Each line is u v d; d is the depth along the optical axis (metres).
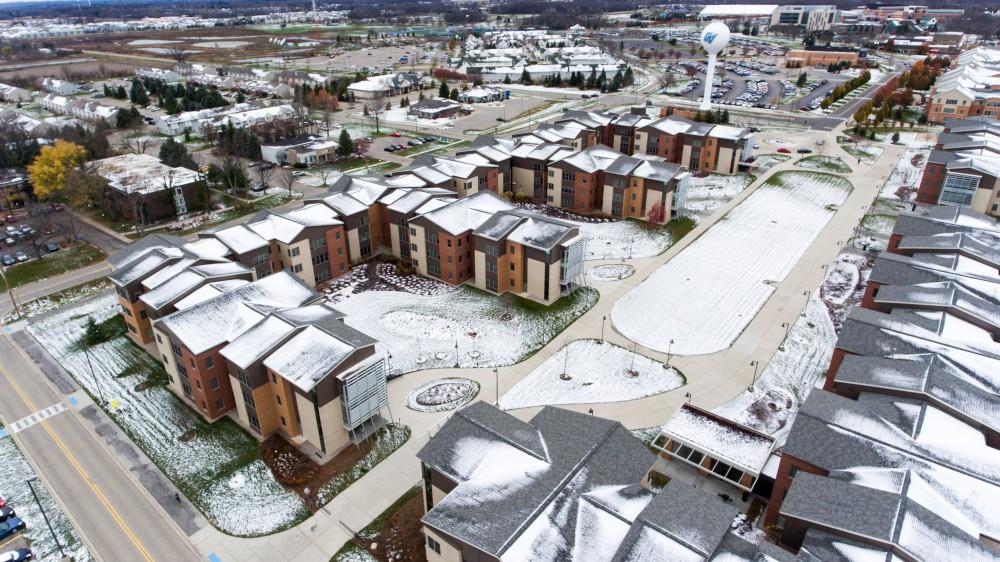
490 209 86.06
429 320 74.38
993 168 98.69
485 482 40.12
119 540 44.91
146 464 52.12
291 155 136.38
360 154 144.88
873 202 109.56
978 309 58.84
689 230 99.75
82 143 132.75
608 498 38.66
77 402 60.09
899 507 36.44
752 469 46.88
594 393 60.44
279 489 49.41
